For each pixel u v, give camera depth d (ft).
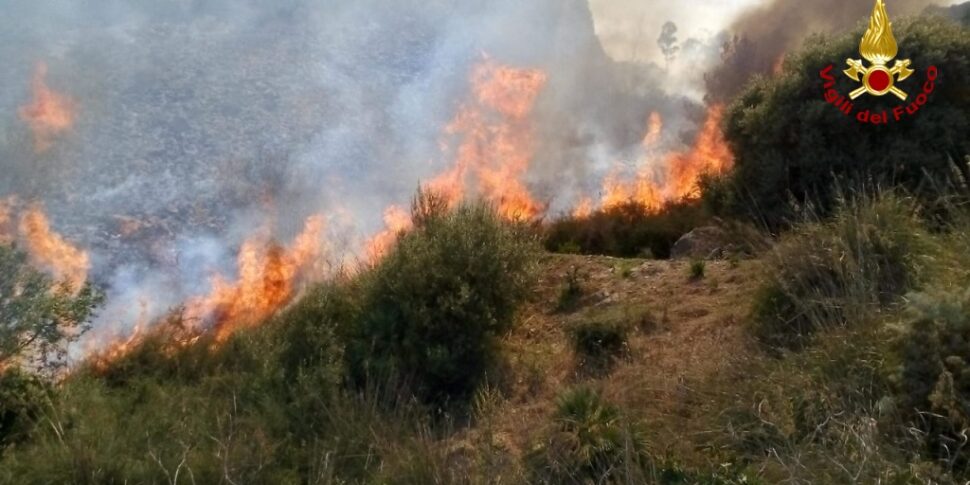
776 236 21.48
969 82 22.02
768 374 13.48
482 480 12.74
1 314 17.47
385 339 18.52
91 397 17.01
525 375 17.79
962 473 10.25
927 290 12.67
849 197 21.16
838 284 15.16
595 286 22.57
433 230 21.57
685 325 17.79
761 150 24.98
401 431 15.23
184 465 13.62
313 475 14.08
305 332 19.19
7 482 13.57
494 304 19.62
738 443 12.13
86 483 13.52
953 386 10.88
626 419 12.78
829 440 11.31
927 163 21.09
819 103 23.00
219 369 18.90
